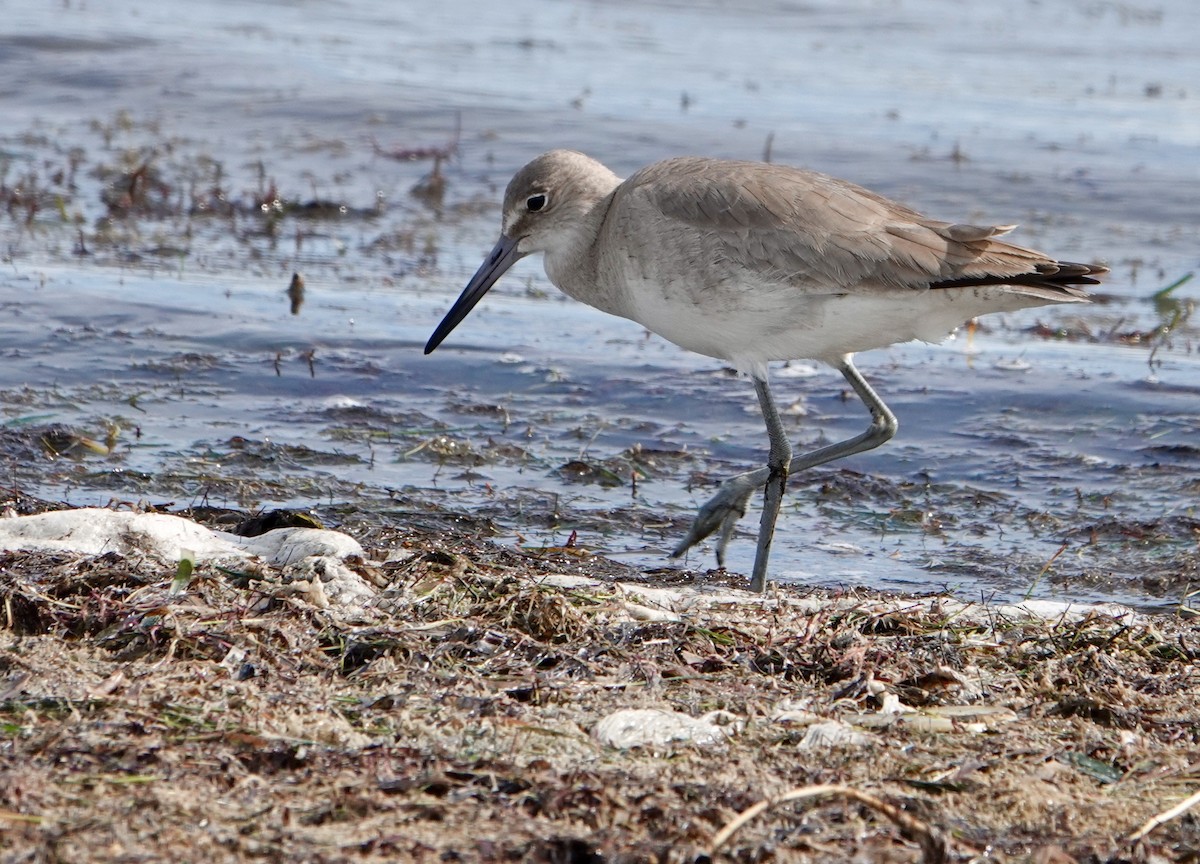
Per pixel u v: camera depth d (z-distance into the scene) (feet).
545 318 58.54
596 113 83.35
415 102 83.97
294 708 23.32
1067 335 57.47
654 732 23.12
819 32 109.91
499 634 26.66
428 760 21.52
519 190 39.75
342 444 45.42
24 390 47.62
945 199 71.20
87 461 42.34
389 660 25.35
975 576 37.60
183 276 60.03
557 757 22.20
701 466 45.34
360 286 60.34
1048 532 41.06
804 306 35.17
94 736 21.79
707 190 35.47
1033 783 22.30
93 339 52.47
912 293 34.81
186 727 22.34
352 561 30.48
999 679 26.94
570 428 47.83
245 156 76.33
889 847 19.80
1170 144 81.10
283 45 96.32
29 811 19.42
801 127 81.92
